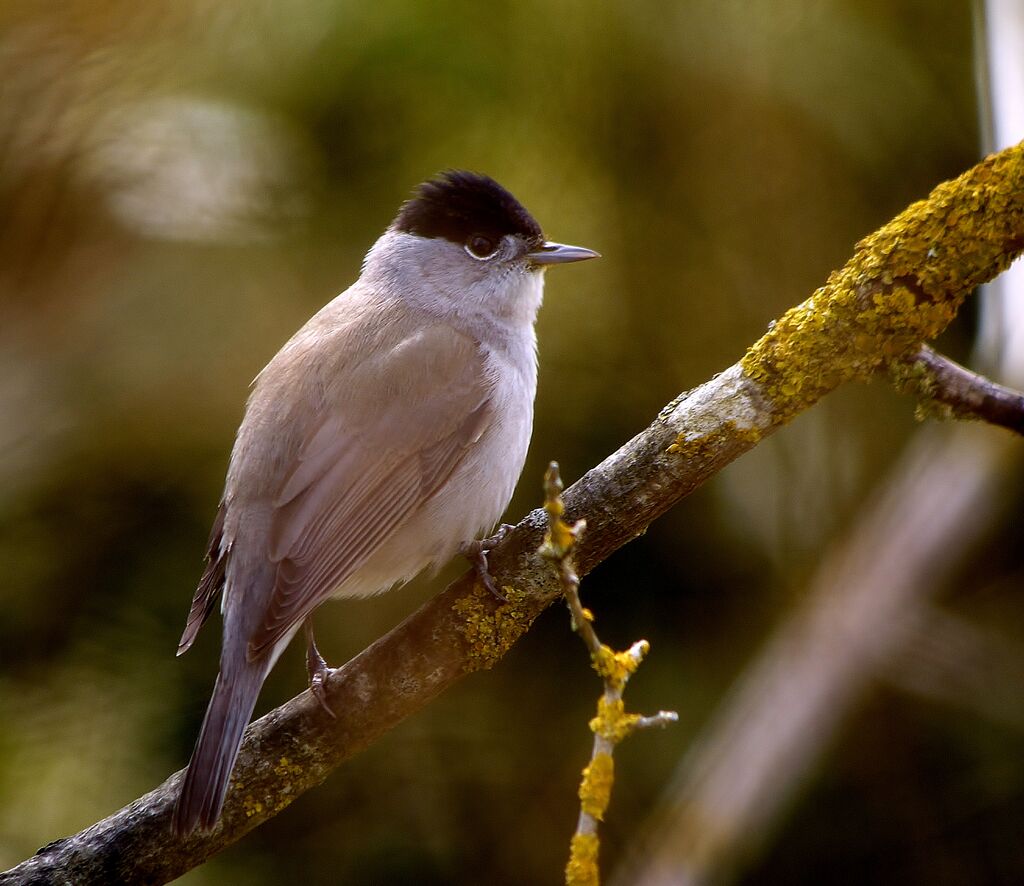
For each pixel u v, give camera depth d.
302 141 9.73
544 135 9.95
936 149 10.35
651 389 9.99
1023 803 10.39
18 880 6.86
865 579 9.91
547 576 7.04
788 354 6.70
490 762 9.91
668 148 10.08
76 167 9.15
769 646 9.95
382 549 8.23
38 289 9.35
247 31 9.48
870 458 10.55
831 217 10.24
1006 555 11.02
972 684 10.17
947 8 10.40
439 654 7.07
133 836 6.95
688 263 10.08
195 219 9.54
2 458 9.39
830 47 10.23
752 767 9.52
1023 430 6.68
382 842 9.80
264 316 9.68
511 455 8.61
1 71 8.76
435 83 9.74
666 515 10.27
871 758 10.64
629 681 10.05
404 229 9.18
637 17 9.91
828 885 10.38
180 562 9.66
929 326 6.57
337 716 7.04
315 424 8.12
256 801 6.99
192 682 9.48
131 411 9.54
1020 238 6.46
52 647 9.44
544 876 9.73
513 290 9.02
